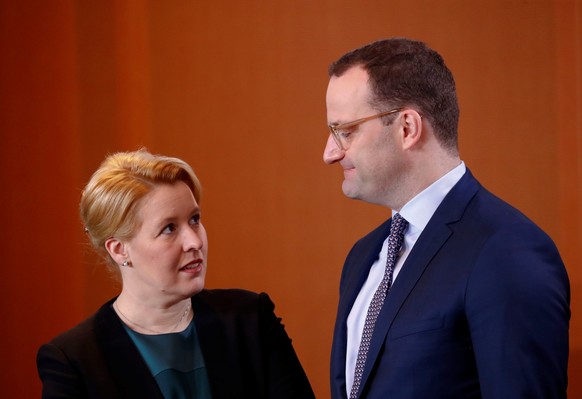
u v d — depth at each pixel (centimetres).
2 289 668
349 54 354
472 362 310
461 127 610
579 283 596
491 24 605
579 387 597
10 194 664
